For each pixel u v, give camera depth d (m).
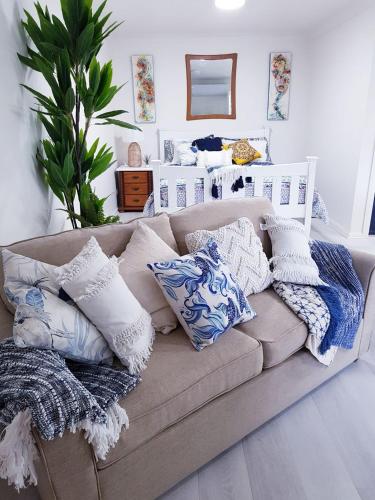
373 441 1.49
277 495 1.28
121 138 4.99
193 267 1.42
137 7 3.45
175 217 1.84
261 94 4.83
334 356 1.71
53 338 1.11
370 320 1.87
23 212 1.97
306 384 1.64
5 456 0.86
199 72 4.72
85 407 0.93
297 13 3.74
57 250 1.45
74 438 0.93
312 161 3.32
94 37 1.95
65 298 1.27
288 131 5.01
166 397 1.14
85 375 1.17
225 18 3.88
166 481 1.22
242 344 1.38
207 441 1.30
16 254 1.33
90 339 1.21
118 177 4.95
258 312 1.60
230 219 1.94
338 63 4.02
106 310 1.22
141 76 4.71
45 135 2.29
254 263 1.75
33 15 2.12
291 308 1.63
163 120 4.91
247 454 1.44
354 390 1.77
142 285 1.44
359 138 3.71
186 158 4.33
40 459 0.91
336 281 1.83
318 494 1.28
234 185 3.34
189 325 1.36
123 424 1.04
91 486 1.01
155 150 5.05
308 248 1.92
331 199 4.41
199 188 3.45
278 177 3.38
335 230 4.33
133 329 1.25
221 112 4.89
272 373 1.46
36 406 0.88
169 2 3.32
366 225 3.96
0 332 1.23
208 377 1.24
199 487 1.31
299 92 4.85
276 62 4.69
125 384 1.13
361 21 3.53
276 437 1.51
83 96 1.99
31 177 2.08
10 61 1.82
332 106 4.23
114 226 1.63
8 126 1.80
